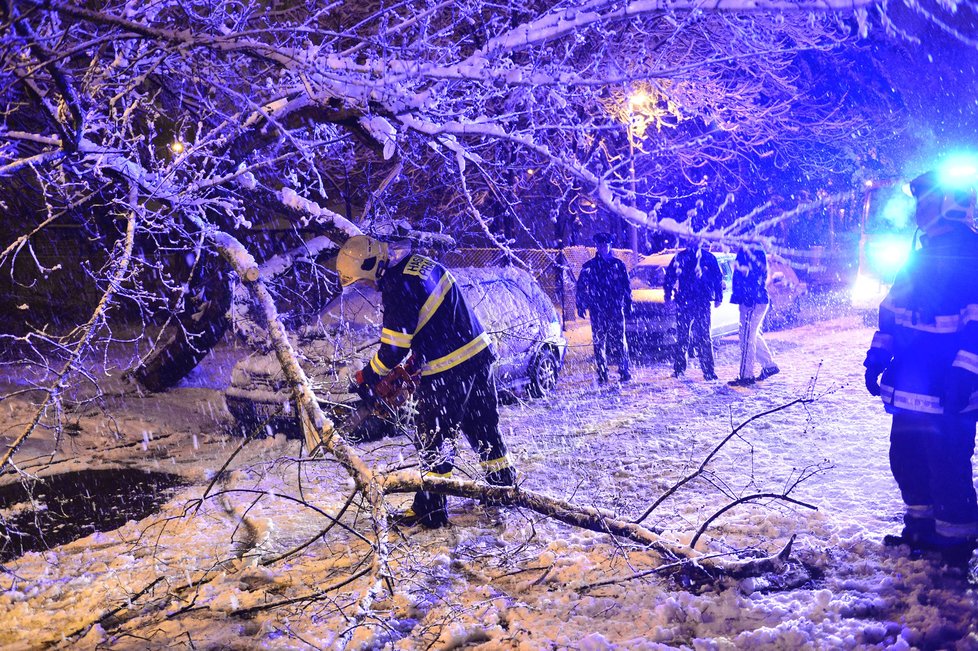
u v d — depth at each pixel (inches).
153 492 235.8
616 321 380.2
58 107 181.5
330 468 247.1
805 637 124.1
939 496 150.0
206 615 148.0
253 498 220.8
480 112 226.8
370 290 318.3
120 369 400.8
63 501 230.1
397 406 187.2
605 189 167.8
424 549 175.6
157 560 174.4
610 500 202.7
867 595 139.6
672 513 192.7
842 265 727.1
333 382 268.8
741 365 365.1
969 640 119.6
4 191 284.7
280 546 183.8
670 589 150.5
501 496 158.6
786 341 498.0
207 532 195.2
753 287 356.2
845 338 495.5
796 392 339.0
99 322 194.5
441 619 140.1
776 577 149.9
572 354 484.7
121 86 201.6
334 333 289.1
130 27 158.2
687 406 323.0
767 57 263.1
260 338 298.7
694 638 130.2
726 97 495.2
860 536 166.2
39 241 549.3
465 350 184.1
